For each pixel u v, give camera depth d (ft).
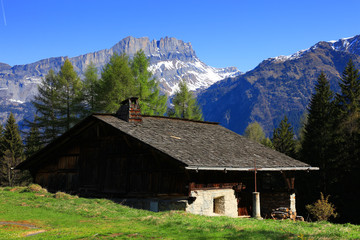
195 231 40.45
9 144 195.72
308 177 153.79
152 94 148.46
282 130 208.33
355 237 36.32
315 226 47.98
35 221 49.57
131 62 156.87
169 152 60.64
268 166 73.15
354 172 139.95
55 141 84.53
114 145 75.15
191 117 178.40
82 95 158.20
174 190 63.41
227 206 70.59
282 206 80.69
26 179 174.70
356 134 143.13
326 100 164.96
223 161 65.98
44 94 162.09
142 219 49.57
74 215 54.34
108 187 74.49
